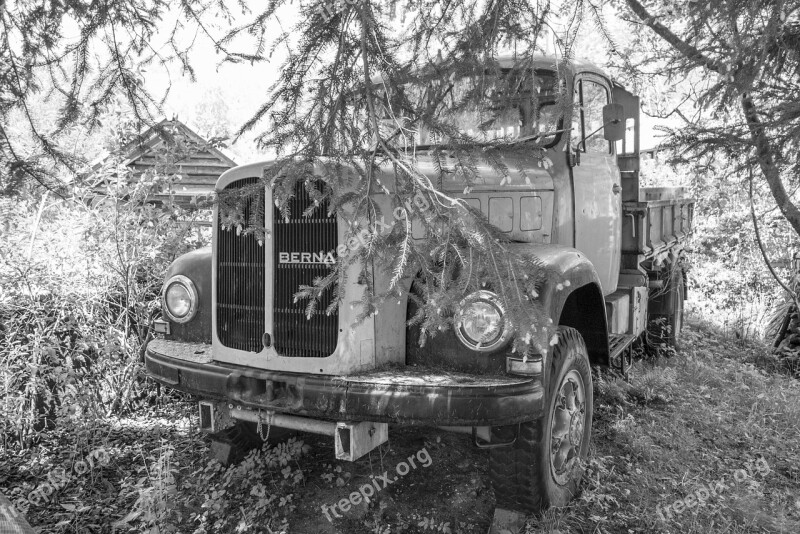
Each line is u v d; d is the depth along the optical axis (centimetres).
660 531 305
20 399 400
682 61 409
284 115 266
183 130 468
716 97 368
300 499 336
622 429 416
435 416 267
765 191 680
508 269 240
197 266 363
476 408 266
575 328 372
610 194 469
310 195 259
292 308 296
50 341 421
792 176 384
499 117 325
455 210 245
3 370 400
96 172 461
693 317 822
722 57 352
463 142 268
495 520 304
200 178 1030
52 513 331
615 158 490
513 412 269
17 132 352
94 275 464
